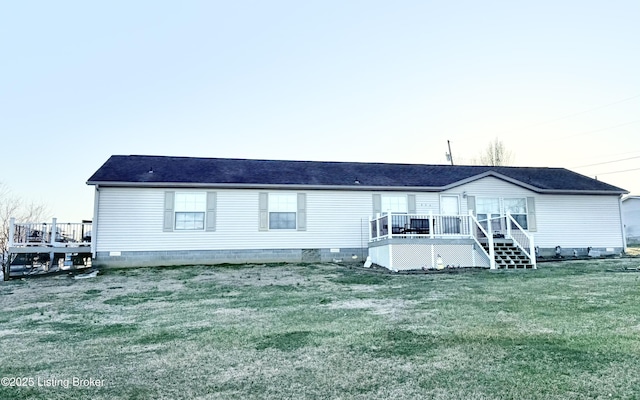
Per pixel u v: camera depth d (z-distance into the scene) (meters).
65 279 13.91
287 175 18.72
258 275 14.00
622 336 5.47
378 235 16.30
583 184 20.94
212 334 6.52
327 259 17.86
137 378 4.53
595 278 11.42
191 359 5.19
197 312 8.46
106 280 13.48
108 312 8.76
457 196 19.23
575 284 10.42
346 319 7.27
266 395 3.90
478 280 11.79
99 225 16.17
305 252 17.73
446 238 15.27
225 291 11.10
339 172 19.84
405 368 4.52
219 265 16.67
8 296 11.13
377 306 8.45
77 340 6.44
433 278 12.45
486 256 15.09
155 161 19.06
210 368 4.80
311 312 8.05
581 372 4.16
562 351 4.89
